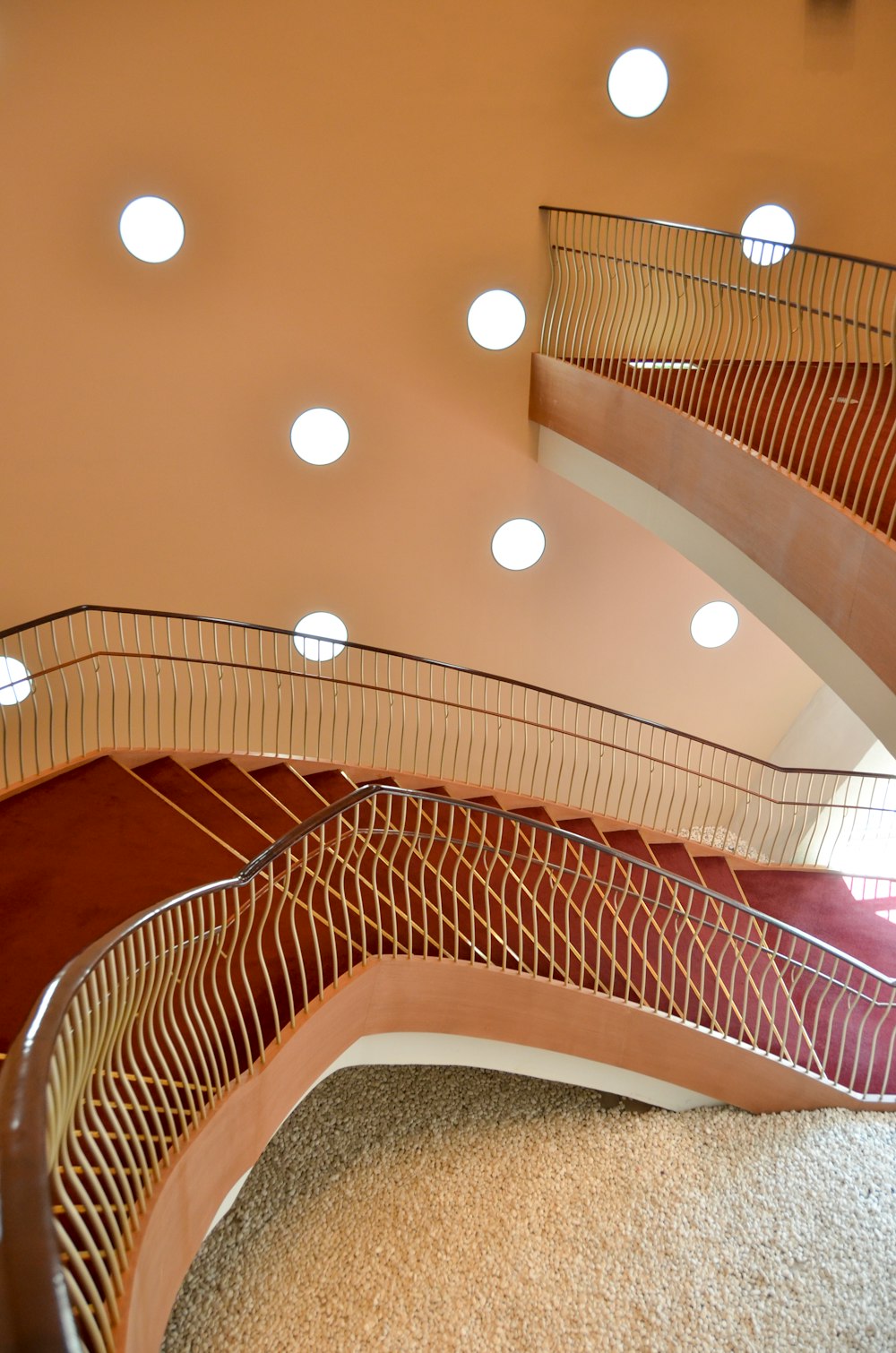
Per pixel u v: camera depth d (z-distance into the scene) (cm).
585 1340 576
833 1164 686
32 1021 264
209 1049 450
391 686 1080
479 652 1090
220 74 805
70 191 809
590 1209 664
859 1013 789
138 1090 452
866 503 523
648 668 1142
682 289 948
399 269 898
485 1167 703
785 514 592
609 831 1010
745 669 1170
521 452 991
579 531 1043
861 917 934
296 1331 576
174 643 988
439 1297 600
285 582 997
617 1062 706
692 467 689
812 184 935
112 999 400
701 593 1104
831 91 906
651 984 732
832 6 879
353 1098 783
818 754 1166
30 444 874
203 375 896
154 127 808
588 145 888
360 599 1027
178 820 692
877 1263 615
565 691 1135
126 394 884
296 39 809
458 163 872
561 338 943
